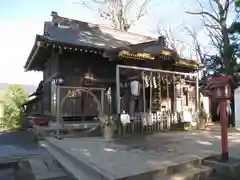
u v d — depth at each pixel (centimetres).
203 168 495
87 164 481
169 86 1310
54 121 1131
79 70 1225
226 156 526
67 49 1152
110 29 1672
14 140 966
